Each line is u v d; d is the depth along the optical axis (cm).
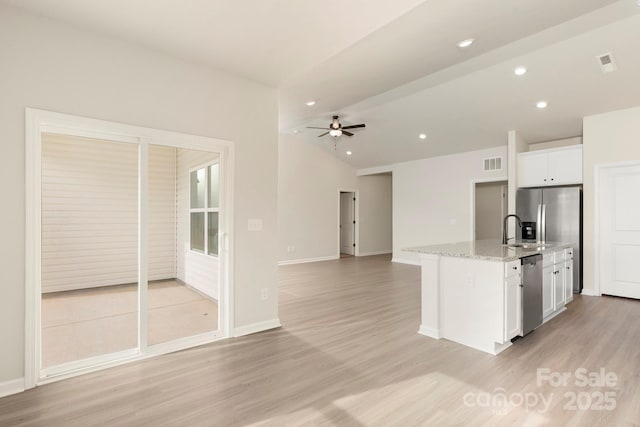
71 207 330
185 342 300
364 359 274
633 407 203
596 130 482
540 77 421
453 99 509
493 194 882
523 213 552
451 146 683
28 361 224
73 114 239
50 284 328
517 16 268
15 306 220
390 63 326
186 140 294
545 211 527
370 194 989
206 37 253
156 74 276
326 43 262
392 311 411
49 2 211
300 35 250
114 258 358
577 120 509
